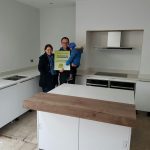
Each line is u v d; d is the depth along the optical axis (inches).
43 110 75.9
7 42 147.9
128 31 164.6
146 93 139.9
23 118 138.0
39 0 153.1
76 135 82.8
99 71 178.9
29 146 101.1
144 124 131.0
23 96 135.3
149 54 143.0
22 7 162.9
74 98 83.4
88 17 154.0
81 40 160.2
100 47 167.0
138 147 101.9
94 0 149.6
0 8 137.3
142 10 138.4
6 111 117.2
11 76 141.3
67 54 136.5
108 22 148.6
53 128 86.3
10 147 99.9
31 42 180.9
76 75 158.6
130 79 144.6
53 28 187.9
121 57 173.5
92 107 72.1
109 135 77.2
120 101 81.4
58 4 168.4
